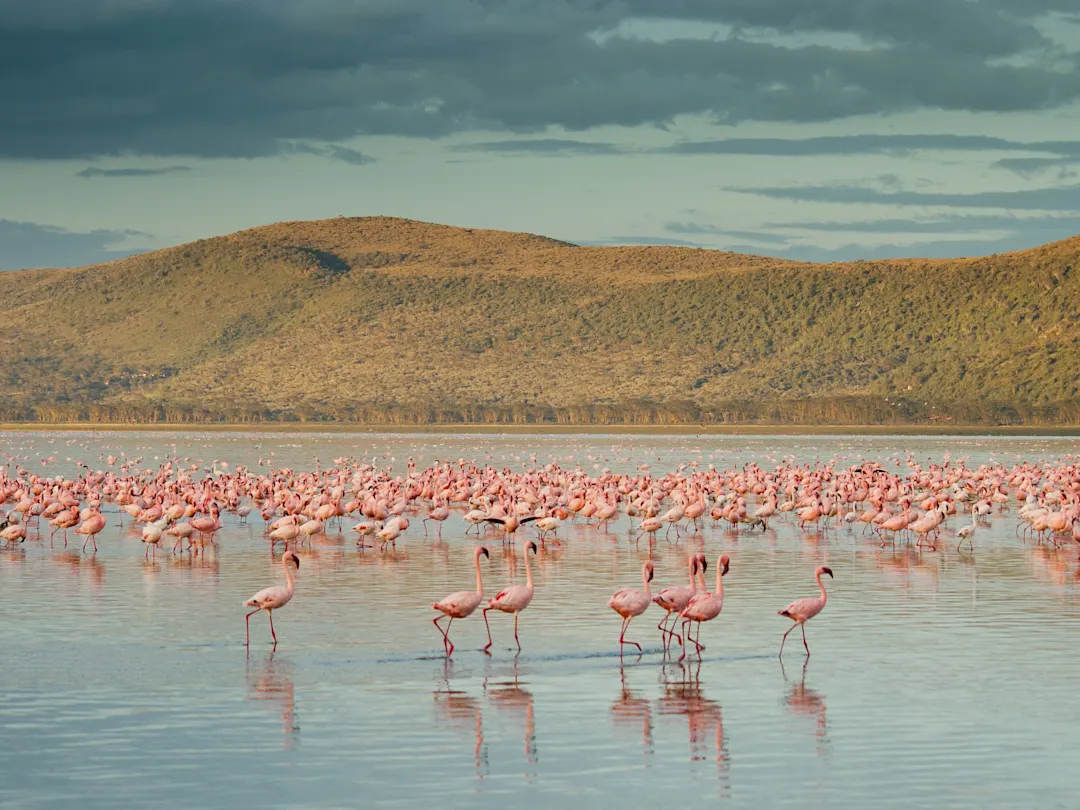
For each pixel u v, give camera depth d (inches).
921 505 1968.5
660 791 683.4
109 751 749.9
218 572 1473.9
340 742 768.3
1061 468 2635.3
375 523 1736.0
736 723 808.3
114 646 1032.8
